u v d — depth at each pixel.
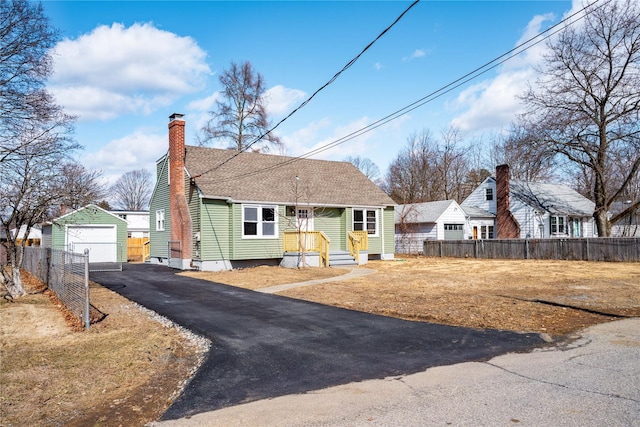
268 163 24.66
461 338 7.60
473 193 39.78
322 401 4.90
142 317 9.82
